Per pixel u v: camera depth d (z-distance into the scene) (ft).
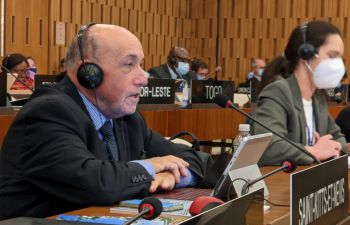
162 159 6.57
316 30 9.43
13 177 5.95
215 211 3.37
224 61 41.68
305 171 5.02
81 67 6.42
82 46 6.47
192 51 42.06
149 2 38.04
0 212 5.93
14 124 6.07
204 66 32.04
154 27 38.63
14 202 5.94
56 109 5.97
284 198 6.21
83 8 32.04
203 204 4.25
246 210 3.95
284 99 9.32
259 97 9.52
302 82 9.59
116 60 6.42
